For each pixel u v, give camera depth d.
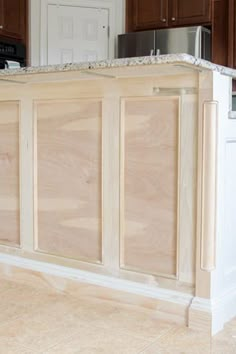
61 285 2.45
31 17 5.01
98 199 2.33
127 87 2.17
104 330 2.00
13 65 3.62
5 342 1.88
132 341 1.89
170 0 4.82
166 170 2.11
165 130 2.09
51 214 2.51
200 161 1.99
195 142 2.01
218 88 1.96
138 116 2.16
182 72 1.99
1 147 2.67
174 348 1.83
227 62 4.45
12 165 2.64
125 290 2.23
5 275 2.69
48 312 2.20
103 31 5.14
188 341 1.90
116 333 1.97
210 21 4.58
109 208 2.29
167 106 2.07
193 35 4.48
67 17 5.07
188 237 2.06
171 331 2.00
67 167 2.42
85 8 5.10
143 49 4.78
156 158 2.13
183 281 2.09
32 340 1.90
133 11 5.08
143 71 2.05
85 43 5.12
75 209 2.41
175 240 2.10
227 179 2.10
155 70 2.00
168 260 2.13
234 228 2.20
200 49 4.47
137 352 1.80
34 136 2.52
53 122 2.44
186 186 2.05
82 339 1.91
